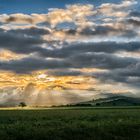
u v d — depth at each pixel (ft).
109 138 108.68
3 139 100.37
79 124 145.38
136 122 158.51
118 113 276.62
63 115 240.53
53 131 114.42
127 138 109.50
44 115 242.99
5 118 203.62
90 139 105.70
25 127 131.95
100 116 223.10
